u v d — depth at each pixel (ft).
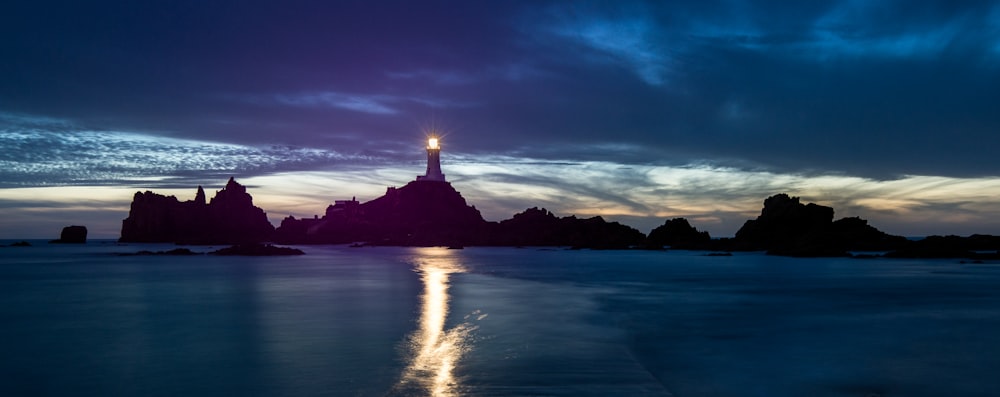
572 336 67.00
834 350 61.16
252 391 42.70
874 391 46.14
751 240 376.48
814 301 104.99
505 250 456.45
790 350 60.80
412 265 232.12
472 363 51.96
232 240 616.80
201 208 648.38
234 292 116.26
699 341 65.57
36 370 48.98
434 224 584.81
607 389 44.32
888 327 75.61
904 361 55.72
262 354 54.85
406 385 44.39
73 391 42.91
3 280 152.66
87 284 137.90
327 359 52.90
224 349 57.11
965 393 45.57
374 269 201.98
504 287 131.13
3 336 65.10
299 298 104.73
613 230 540.52
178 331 67.67
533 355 55.72
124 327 70.90
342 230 640.58
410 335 65.31
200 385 44.27
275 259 287.89
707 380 48.91
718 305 99.09
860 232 336.49
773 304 100.12
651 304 99.81
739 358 56.90
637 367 51.31
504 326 73.46
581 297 110.52
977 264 226.17
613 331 71.05
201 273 178.70
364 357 53.67
